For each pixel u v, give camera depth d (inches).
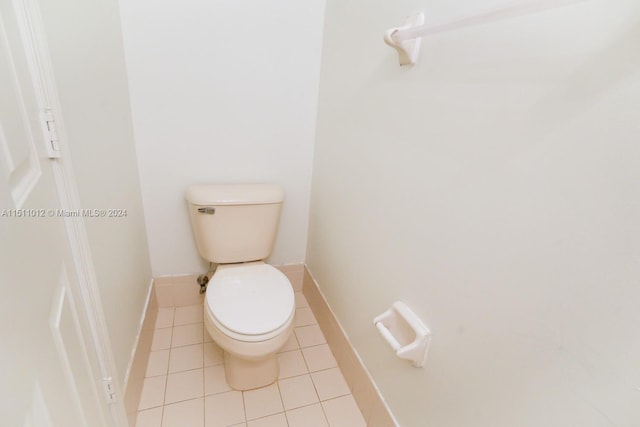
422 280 37.1
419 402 38.9
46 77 24.7
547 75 22.5
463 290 31.3
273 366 55.3
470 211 29.7
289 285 55.2
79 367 27.6
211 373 57.1
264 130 62.5
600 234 20.2
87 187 34.0
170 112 56.1
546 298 23.8
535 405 25.2
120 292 44.5
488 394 29.4
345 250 56.5
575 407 22.4
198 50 53.7
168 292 69.9
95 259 35.1
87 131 34.7
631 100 18.1
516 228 25.6
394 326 41.6
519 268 25.6
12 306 15.9
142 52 51.5
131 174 53.1
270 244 63.7
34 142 22.9
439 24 28.0
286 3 54.8
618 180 19.0
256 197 58.7
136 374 49.8
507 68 25.2
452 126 31.0
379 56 41.9
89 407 29.1
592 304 20.9
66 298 26.4
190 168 61.0
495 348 28.3
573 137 21.2
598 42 19.4
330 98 57.7
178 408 50.6
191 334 65.0
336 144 56.8
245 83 58.0
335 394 55.1
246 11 53.6
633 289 18.8
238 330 44.7
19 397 15.3
